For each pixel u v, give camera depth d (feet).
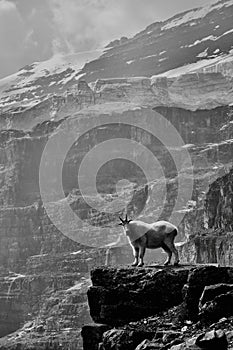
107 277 254.47
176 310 240.12
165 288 246.06
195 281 239.71
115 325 248.73
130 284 250.57
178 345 207.62
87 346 248.93
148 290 247.50
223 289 232.32
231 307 227.61
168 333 226.79
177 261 258.16
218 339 203.31
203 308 229.66
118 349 233.76
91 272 256.93
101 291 252.83
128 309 248.93
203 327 228.22
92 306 254.06
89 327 249.34
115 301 251.39
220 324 222.48
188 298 238.27
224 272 240.94
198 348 203.31
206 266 242.37
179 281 245.45
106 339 238.27
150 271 249.96
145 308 246.68
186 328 230.27
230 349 200.75
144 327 238.48
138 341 233.55
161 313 243.60
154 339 228.22
